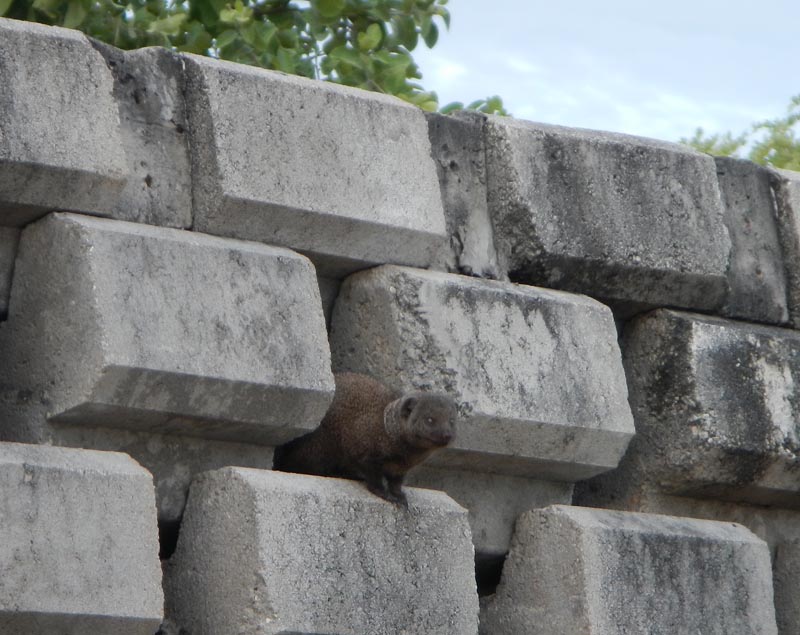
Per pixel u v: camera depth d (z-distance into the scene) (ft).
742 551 54.49
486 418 49.75
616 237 55.21
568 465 52.75
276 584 42.68
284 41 75.36
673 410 56.18
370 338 50.52
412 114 51.57
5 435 44.65
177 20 69.15
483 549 52.44
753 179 61.16
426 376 49.39
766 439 56.54
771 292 60.39
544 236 53.62
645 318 57.57
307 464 49.90
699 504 58.13
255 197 46.98
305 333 46.52
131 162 46.34
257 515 43.04
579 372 52.42
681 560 52.54
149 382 43.04
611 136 56.90
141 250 43.91
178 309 43.96
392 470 47.73
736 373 56.80
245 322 45.27
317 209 48.19
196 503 44.83
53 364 43.55
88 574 40.06
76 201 44.21
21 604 38.86
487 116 55.01
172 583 44.88
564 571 50.65
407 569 45.88
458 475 52.31
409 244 50.78
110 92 44.88
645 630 50.83
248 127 47.50
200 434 45.91
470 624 46.98
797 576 59.31
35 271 44.50
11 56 43.11
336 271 51.01
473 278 52.31
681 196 57.36
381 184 49.98
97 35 68.33
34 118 43.06
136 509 41.39
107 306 42.57
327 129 49.16
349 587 44.29
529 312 52.06
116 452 43.16
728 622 53.16
